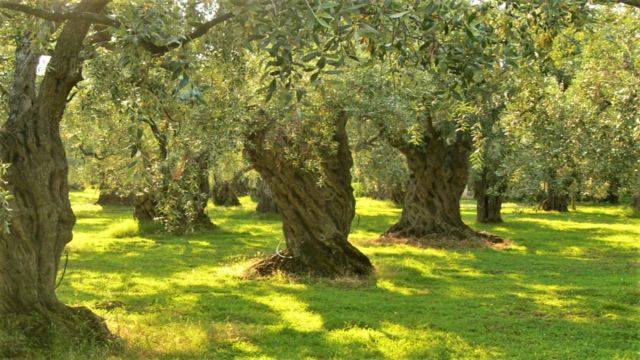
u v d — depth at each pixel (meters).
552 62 8.14
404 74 7.26
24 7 5.88
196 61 7.75
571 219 34.22
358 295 12.95
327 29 4.78
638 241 23.58
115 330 9.48
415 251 20.45
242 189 61.81
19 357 7.91
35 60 8.91
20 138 8.45
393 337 9.70
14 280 8.34
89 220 32.78
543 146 10.82
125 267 16.61
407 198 24.25
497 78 7.57
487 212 31.48
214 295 12.81
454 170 23.36
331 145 14.46
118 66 7.13
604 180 11.18
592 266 17.45
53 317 8.52
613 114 10.61
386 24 5.07
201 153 11.35
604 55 10.52
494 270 16.62
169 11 5.24
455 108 9.45
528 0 5.85
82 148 18.48
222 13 6.43
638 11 10.52
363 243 22.48
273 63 4.74
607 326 10.50
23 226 8.34
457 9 5.25
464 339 9.61
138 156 7.18
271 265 15.39
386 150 26.11
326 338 9.59
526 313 11.43
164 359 8.38
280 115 13.20
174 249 20.47
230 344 9.20
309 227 15.24
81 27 8.07
